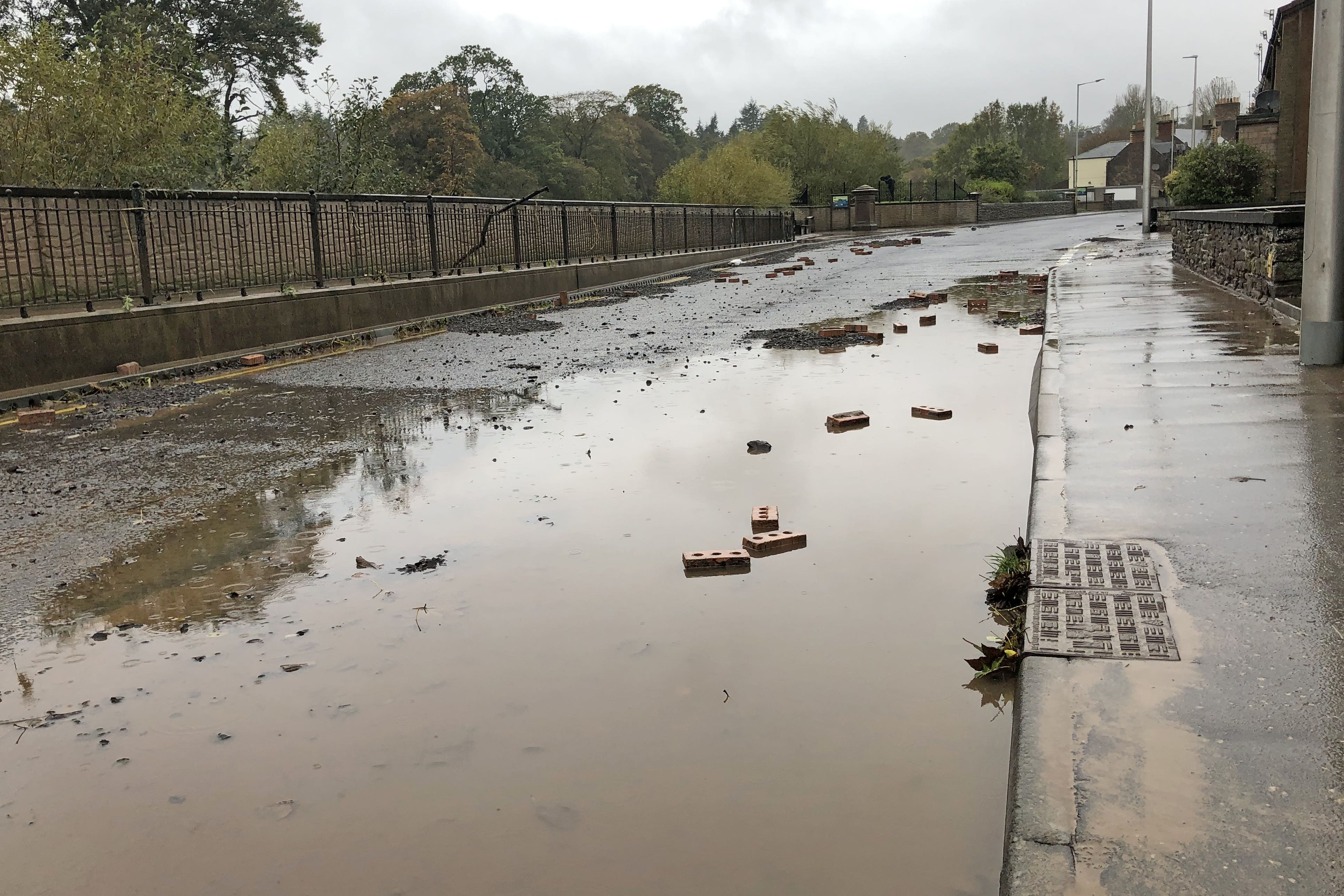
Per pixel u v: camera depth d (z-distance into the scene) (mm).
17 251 10312
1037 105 98938
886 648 3783
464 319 17047
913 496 5789
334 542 5309
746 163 51094
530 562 4898
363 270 16000
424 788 2951
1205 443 5660
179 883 2566
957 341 12172
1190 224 18266
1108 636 3311
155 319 11617
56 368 10391
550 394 9445
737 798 2820
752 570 4680
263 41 47406
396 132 61500
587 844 2645
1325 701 2791
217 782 3035
